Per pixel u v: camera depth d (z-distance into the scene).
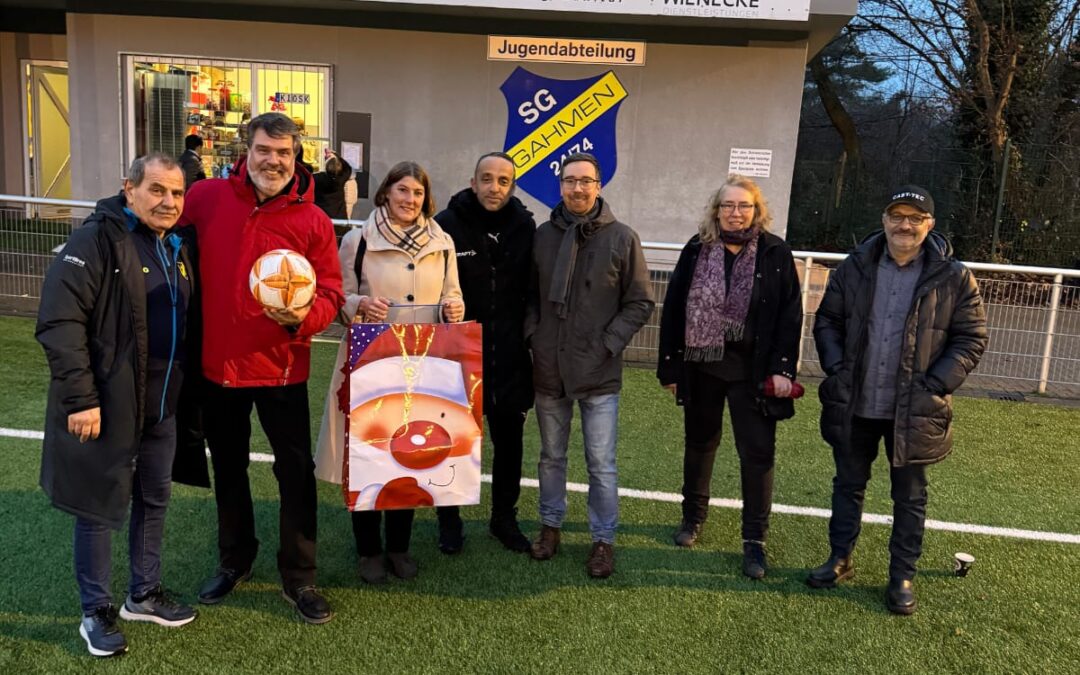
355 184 9.70
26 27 11.80
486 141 10.18
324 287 2.91
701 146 10.06
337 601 3.17
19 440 4.53
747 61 9.84
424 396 3.05
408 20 9.91
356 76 10.07
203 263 2.83
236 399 2.93
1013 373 6.50
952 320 3.17
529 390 3.52
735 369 3.48
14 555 3.34
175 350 2.76
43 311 2.51
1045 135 13.58
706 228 3.52
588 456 3.52
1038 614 3.28
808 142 18.17
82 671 2.67
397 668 2.76
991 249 12.47
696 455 3.76
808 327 6.76
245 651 2.82
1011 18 13.20
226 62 10.09
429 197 3.21
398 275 3.14
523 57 9.95
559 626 3.06
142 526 2.90
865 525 4.07
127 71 10.09
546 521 3.62
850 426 3.32
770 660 2.91
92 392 2.54
